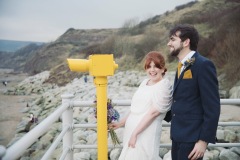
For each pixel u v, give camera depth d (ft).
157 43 107.34
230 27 60.44
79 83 89.76
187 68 7.16
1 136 39.81
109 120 8.69
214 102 6.75
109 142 16.84
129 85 70.08
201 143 6.81
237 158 14.30
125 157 8.18
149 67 8.18
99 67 8.07
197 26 102.32
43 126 6.17
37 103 65.67
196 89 7.06
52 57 222.89
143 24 148.36
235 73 46.50
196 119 7.09
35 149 25.98
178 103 7.38
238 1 113.91
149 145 7.91
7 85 148.46
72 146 10.39
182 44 7.36
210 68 6.88
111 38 126.82
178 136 7.24
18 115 56.03
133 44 114.62
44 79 132.26
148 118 7.88
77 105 9.94
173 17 153.28
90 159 17.19
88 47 155.02
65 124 10.07
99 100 8.36
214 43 63.00
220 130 17.95
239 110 29.89
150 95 8.04
